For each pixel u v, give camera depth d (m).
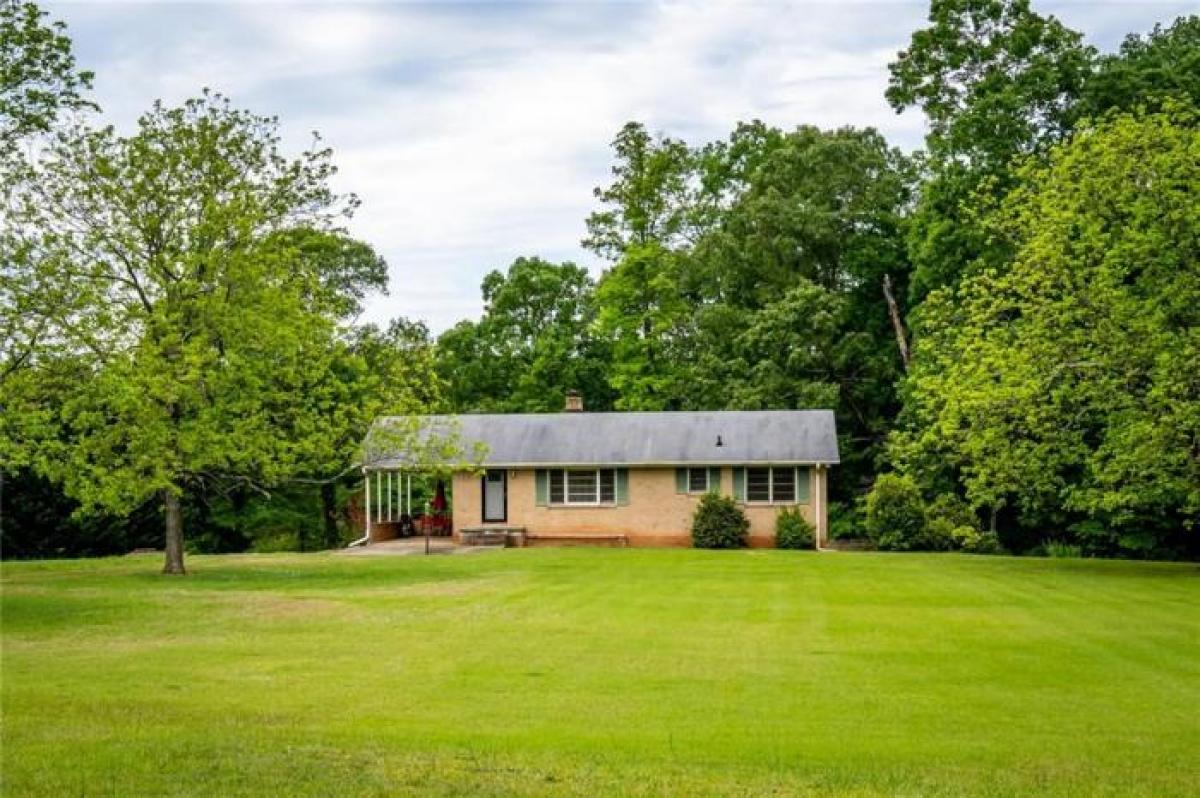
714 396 49.53
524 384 55.28
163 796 8.71
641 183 53.34
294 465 28.88
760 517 40.41
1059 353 27.92
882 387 49.59
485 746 10.73
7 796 8.67
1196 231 26.86
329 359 29.34
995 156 39.59
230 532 46.59
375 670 14.98
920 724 11.88
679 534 40.84
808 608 21.36
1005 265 34.97
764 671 14.88
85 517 41.44
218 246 28.05
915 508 38.53
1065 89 39.56
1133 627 18.84
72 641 17.67
